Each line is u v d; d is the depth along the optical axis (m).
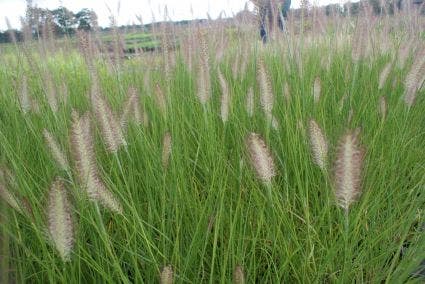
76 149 0.40
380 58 1.24
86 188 0.41
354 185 0.41
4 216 0.39
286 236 0.54
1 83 1.10
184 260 0.49
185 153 0.68
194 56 1.03
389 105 0.89
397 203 0.62
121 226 0.55
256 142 0.46
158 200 0.62
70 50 1.39
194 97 0.94
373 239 0.53
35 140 0.78
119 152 0.68
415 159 0.78
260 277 0.54
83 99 1.04
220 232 0.54
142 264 0.50
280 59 1.11
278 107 0.85
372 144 0.69
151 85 0.96
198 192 0.63
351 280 0.52
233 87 0.92
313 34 1.31
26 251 0.45
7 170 0.49
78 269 0.47
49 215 0.35
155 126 0.77
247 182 0.62
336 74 1.14
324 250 0.55
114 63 0.98
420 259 0.48
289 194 0.65
